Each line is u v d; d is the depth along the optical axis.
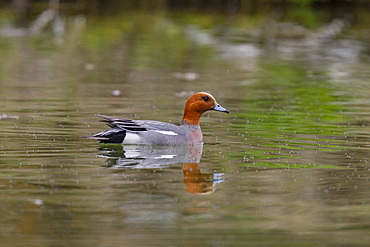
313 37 37.97
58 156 12.58
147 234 8.43
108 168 11.73
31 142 13.76
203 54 31.67
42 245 7.98
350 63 29.72
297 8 52.66
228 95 21.73
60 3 51.19
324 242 8.29
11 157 12.38
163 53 31.64
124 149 13.48
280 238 8.41
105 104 19.27
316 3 54.44
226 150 13.57
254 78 25.56
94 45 33.38
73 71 26.05
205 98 14.62
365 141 14.53
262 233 8.57
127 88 22.53
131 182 10.80
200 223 8.90
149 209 9.41
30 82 23.11
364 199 10.09
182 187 10.58
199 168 11.91
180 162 12.40
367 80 25.34
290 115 18.03
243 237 8.41
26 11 45.59
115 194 10.07
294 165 12.24
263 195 10.23
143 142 13.98
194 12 48.78
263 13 49.25
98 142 14.09
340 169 11.96
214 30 39.75
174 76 25.67
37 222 8.77
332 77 26.00
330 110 18.98
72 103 19.22
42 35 35.97
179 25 41.38
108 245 8.00
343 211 9.52
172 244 8.08
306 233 8.60
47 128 15.30
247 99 20.95
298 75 26.42
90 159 12.41
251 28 41.06
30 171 11.36
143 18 44.34
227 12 49.38
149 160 12.51
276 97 21.45
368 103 20.34
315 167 12.10
